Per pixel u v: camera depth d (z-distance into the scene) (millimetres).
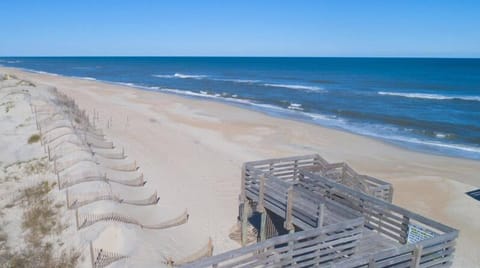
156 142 24906
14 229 12375
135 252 10602
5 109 24031
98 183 14625
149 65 163000
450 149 25953
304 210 10555
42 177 15578
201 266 7180
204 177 18828
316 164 14297
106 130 26906
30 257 10898
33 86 33219
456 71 107625
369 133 30375
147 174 18562
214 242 12633
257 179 12359
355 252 9102
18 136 20188
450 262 8688
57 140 18938
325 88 63094
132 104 40812
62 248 11164
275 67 141375
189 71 117188
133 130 27938
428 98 49781
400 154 24547
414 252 8156
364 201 10766
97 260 10195
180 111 37562
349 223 8977
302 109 41438
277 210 11516
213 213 14797
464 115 37594
